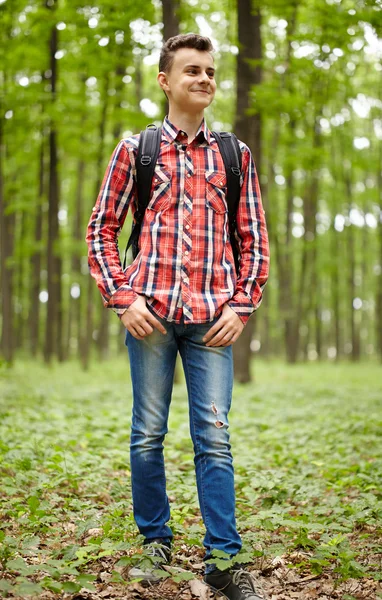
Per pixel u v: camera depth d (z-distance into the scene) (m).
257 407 9.42
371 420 7.30
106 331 26.75
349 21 8.91
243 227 2.87
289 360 24.31
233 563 2.60
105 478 4.60
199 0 11.80
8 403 8.67
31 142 16.62
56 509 3.64
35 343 22.34
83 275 20.55
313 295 27.08
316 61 10.17
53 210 15.34
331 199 24.91
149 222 2.77
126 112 13.16
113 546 2.90
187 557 3.11
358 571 2.81
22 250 19.36
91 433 6.11
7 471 4.64
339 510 3.70
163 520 2.91
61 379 14.04
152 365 2.77
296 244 28.88
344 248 28.95
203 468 2.72
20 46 12.88
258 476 4.57
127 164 2.81
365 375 17.78
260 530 3.52
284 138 14.85
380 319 26.78
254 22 11.62
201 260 2.72
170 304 2.68
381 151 22.62
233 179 2.83
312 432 6.86
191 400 2.77
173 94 2.79
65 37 12.76
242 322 2.72
